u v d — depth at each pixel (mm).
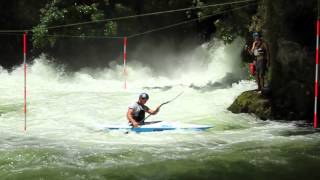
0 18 29031
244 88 21172
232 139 12875
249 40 22672
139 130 14023
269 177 9391
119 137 13430
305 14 15211
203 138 13086
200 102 18766
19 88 23453
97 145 12180
